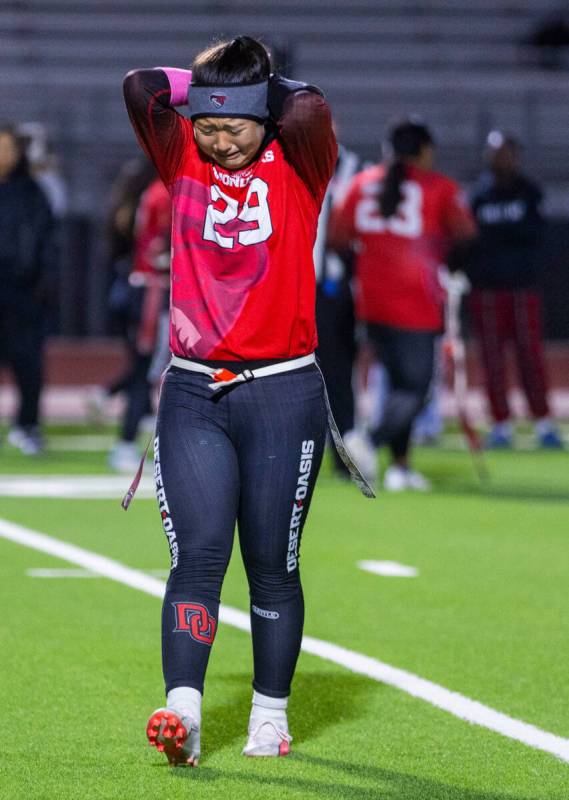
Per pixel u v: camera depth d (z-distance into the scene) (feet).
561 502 83.87
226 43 31.17
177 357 32.53
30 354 107.04
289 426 32.14
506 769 32.53
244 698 39.09
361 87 211.20
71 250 182.19
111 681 40.55
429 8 233.96
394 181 80.74
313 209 32.22
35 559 61.57
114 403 164.04
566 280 184.65
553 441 118.83
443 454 113.09
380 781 31.50
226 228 31.50
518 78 213.87
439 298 82.17
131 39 228.02
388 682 40.75
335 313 86.33
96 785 30.99
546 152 201.57
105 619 49.24
